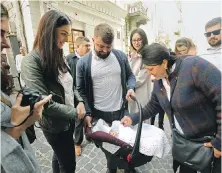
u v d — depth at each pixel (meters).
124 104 1.49
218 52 0.89
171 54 1.03
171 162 1.95
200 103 0.91
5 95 0.66
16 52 4.45
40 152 2.21
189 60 0.92
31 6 3.97
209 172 0.96
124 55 1.53
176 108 0.98
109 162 1.12
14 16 4.38
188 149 0.99
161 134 1.05
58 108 0.99
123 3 8.35
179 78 0.93
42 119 1.08
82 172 1.83
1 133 0.56
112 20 7.16
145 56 0.96
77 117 1.12
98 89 1.39
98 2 5.94
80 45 2.20
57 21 0.97
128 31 9.03
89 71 1.35
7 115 0.58
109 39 1.21
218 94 0.81
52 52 0.99
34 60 0.96
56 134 1.14
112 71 1.36
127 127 1.14
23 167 0.60
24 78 0.95
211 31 0.88
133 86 1.49
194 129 0.97
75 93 1.36
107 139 0.99
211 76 0.82
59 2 4.37
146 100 2.02
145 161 1.02
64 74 1.15
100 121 1.26
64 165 1.26
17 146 0.59
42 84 0.98
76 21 5.12
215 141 0.86
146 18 9.12
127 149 0.96
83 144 2.36
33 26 4.09
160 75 1.00
